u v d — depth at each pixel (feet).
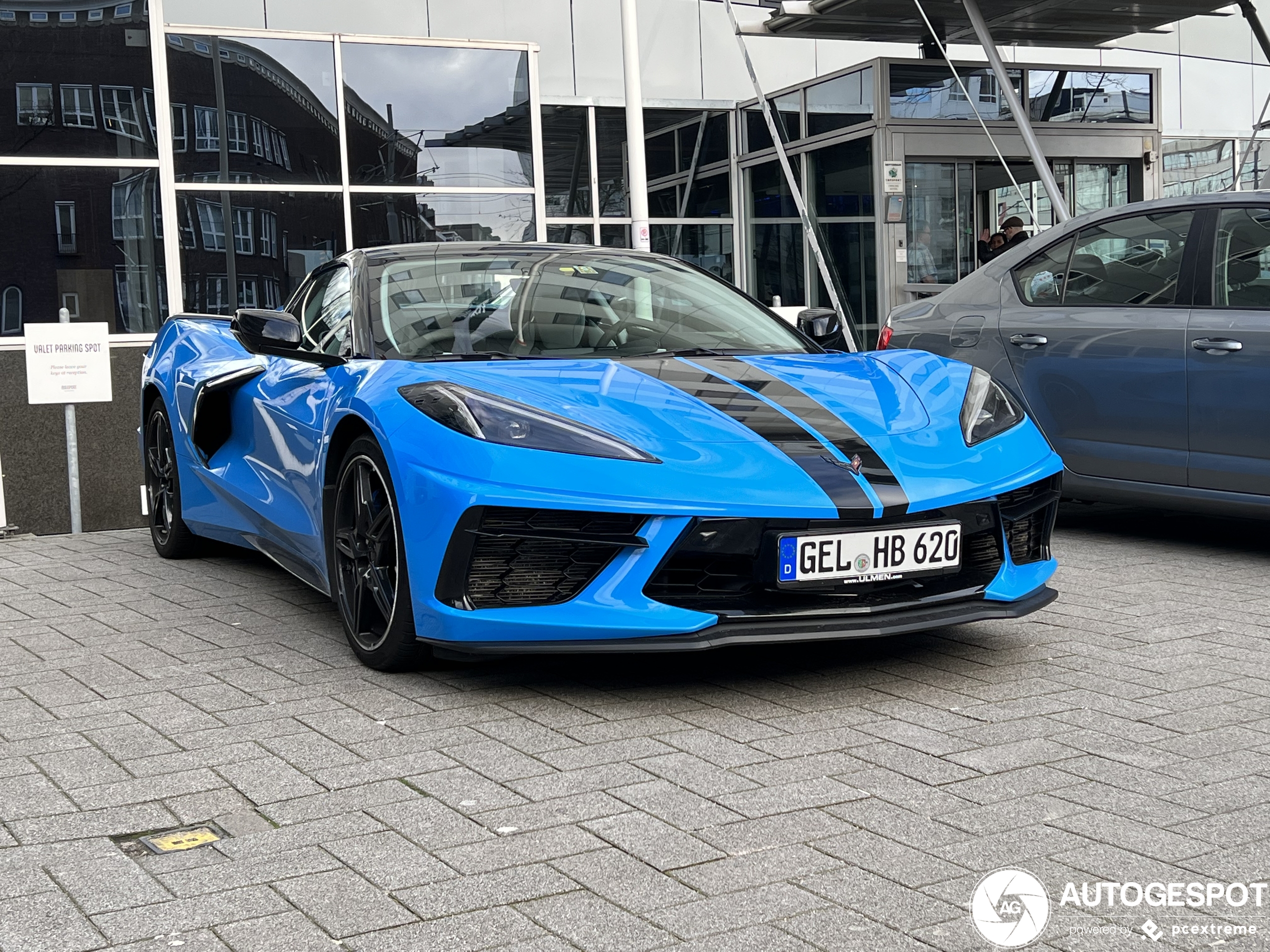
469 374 11.60
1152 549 17.10
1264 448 15.51
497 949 6.18
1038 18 34.35
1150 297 16.96
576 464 10.23
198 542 18.04
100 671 11.82
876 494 10.35
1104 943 6.18
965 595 10.88
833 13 34.73
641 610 10.07
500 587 10.41
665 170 42.34
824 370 12.64
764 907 6.60
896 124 37.81
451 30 38.45
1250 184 45.60
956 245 39.27
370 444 11.42
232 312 25.95
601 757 9.05
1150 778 8.45
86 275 21.89
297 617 14.10
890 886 6.83
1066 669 11.18
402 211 27.81
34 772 9.02
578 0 40.55
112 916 6.65
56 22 21.56
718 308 14.52
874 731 9.52
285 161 26.68
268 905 6.74
